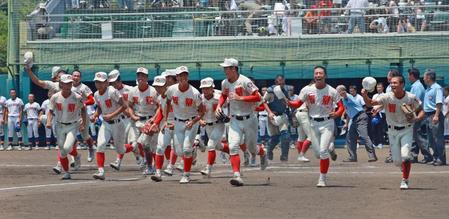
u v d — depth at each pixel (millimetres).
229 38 39844
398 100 19984
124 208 17344
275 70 39594
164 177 23906
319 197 18875
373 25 39312
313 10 38688
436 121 27094
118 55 40406
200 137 26891
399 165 20359
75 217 16188
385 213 16406
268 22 39844
